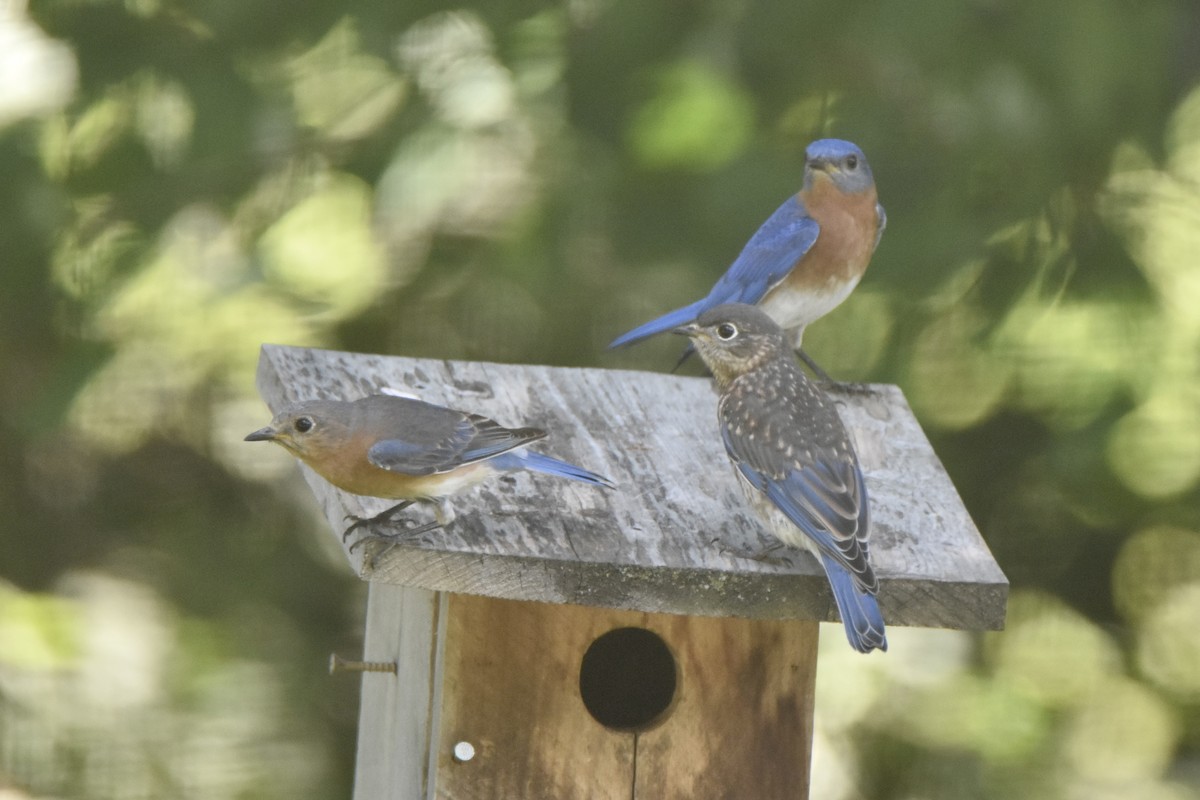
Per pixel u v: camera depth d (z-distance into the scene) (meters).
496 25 13.18
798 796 8.62
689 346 11.23
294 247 14.06
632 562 7.84
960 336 13.84
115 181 13.34
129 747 13.60
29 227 13.04
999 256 13.76
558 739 8.41
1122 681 14.52
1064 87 12.52
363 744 10.21
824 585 8.00
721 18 12.88
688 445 9.14
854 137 12.98
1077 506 14.27
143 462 14.98
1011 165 13.08
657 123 13.25
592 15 13.24
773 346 8.84
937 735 13.70
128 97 13.24
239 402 14.70
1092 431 13.62
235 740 13.81
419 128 13.44
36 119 13.30
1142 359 13.74
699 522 8.38
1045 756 13.71
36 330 13.72
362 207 14.13
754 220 12.88
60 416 13.36
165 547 14.88
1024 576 14.61
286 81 13.36
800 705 8.60
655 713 9.12
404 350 14.40
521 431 8.23
